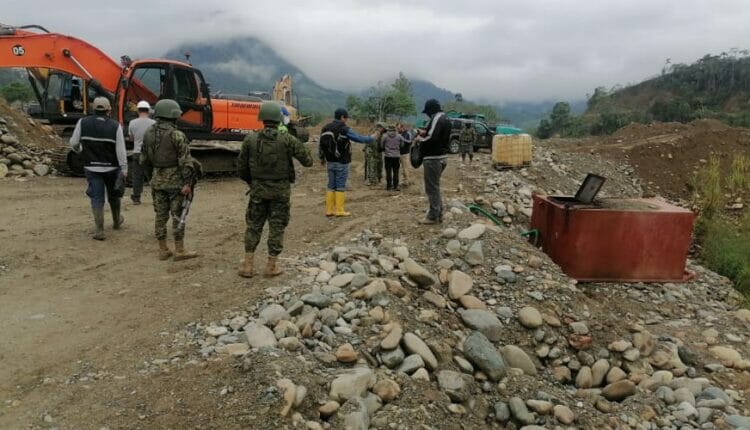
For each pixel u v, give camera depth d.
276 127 5.48
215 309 5.00
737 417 4.84
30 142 13.22
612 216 7.65
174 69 12.43
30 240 7.07
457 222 7.91
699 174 20.94
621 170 21.16
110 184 7.38
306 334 4.52
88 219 8.38
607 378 5.39
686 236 7.94
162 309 5.04
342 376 3.93
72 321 4.80
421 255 6.59
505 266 6.55
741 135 23.86
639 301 7.49
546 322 5.75
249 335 4.36
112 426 3.38
